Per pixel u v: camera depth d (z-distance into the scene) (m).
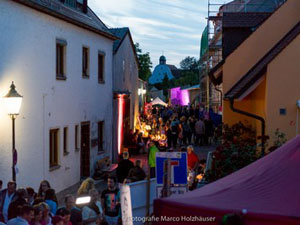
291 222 4.86
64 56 18.48
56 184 17.62
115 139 26.14
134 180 12.88
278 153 6.38
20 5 14.66
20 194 9.73
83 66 21.06
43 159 16.45
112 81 25.59
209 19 26.95
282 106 13.36
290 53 13.27
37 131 15.96
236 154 10.94
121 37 27.98
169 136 29.61
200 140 29.89
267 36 17.16
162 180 8.67
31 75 15.50
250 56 17.25
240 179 6.10
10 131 14.00
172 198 5.62
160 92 96.88
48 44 16.84
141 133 29.66
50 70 17.03
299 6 16.92
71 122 19.17
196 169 15.16
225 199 5.49
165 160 8.59
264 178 5.89
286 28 17.02
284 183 5.71
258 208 5.16
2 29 13.66
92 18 23.53
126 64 30.11
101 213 9.97
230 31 19.50
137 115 37.53
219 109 29.58
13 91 12.66
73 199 9.52
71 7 20.27
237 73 17.31
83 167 21.30
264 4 24.55
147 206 8.45
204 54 30.89
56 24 17.50
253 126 16.36
